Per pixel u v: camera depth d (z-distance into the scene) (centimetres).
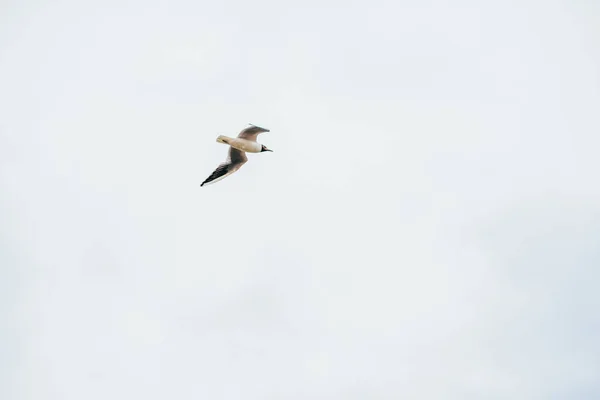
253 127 2400
